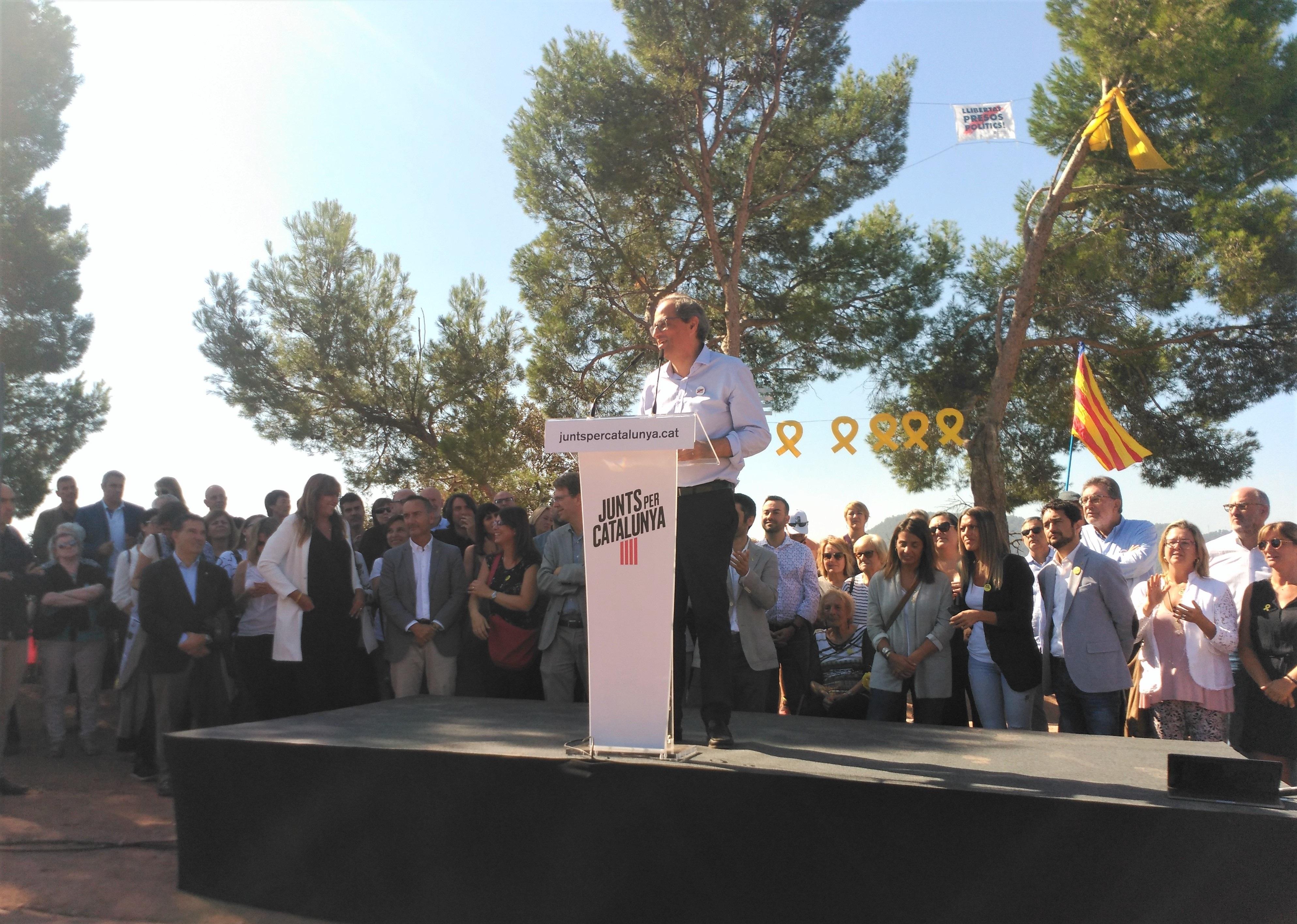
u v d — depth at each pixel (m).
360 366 15.92
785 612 5.82
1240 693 4.70
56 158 15.80
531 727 3.63
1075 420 10.64
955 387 16.83
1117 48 12.98
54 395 17.30
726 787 2.75
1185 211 14.12
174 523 5.50
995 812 2.54
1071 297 16.02
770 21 13.89
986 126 15.16
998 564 5.16
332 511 5.58
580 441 2.89
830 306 15.60
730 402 3.30
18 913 3.20
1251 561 5.36
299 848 3.17
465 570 5.96
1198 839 2.41
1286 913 2.36
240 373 15.45
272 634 5.79
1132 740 3.62
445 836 3.00
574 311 16.66
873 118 14.85
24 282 15.82
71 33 15.40
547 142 15.30
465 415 16.22
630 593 2.96
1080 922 2.48
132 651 6.44
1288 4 13.22
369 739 3.29
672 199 15.34
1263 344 15.20
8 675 5.34
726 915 2.74
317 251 16.06
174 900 3.32
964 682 5.41
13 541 5.98
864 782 2.64
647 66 13.91
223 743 3.30
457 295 16.61
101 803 5.00
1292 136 13.20
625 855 2.83
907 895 2.60
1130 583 5.74
